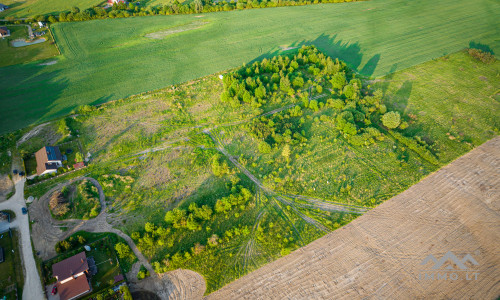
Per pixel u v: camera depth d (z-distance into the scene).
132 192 76.31
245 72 112.00
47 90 106.75
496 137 90.00
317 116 98.62
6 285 58.44
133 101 103.75
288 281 60.09
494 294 57.59
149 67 119.94
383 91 108.06
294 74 112.00
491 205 72.44
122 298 57.62
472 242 65.56
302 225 69.56
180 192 76.44
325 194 75.88
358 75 115.69
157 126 94.88
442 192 75.38
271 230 68.56
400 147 87.50
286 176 79.38
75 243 65.12
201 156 85.69
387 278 60.16
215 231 68.56
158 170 81.81
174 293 59.00
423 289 58.44
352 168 81.88
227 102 104.06
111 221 70.19
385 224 69.19
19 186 76.50
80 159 81.12
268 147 84.88
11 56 122.25
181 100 104.50
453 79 113.62
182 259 63.38
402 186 77.06
